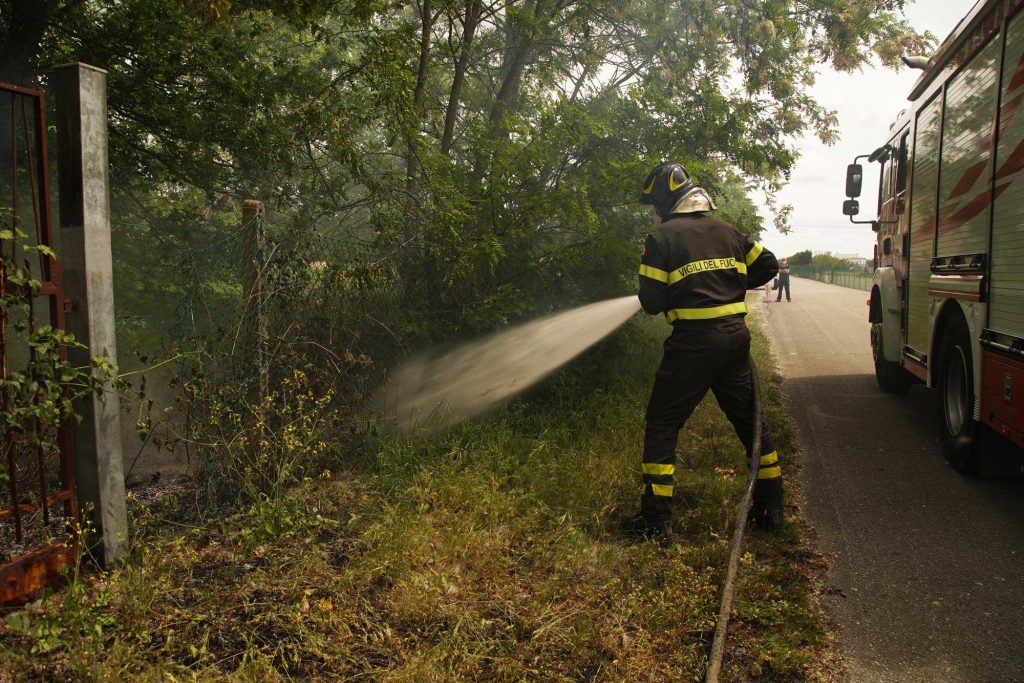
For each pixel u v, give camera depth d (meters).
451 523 3.97
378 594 3.24
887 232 8.10
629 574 3.52
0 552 3.20
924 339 6.34
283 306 4.74
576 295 7.04
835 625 3.16
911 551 3.92
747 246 4.25
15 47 6.02
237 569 3.45
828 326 15.05
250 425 4.30
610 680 2.70
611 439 5.51
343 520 4.08
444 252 5.61
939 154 5.88
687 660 2.82
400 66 5.93
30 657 2.69
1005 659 2.91
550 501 4.33
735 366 4.13
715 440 5.73
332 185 6.59
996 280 4.48
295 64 7.12
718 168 8.02
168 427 4.36
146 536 3.73
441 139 7.62
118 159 6.92
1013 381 4.18
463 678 2.66
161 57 6.52
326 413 4.87
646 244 4.08
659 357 8.39
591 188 6.47
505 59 8.47
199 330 4.62
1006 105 4.37
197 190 7.98
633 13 8.89
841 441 6.16
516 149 6.03
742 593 3.33
